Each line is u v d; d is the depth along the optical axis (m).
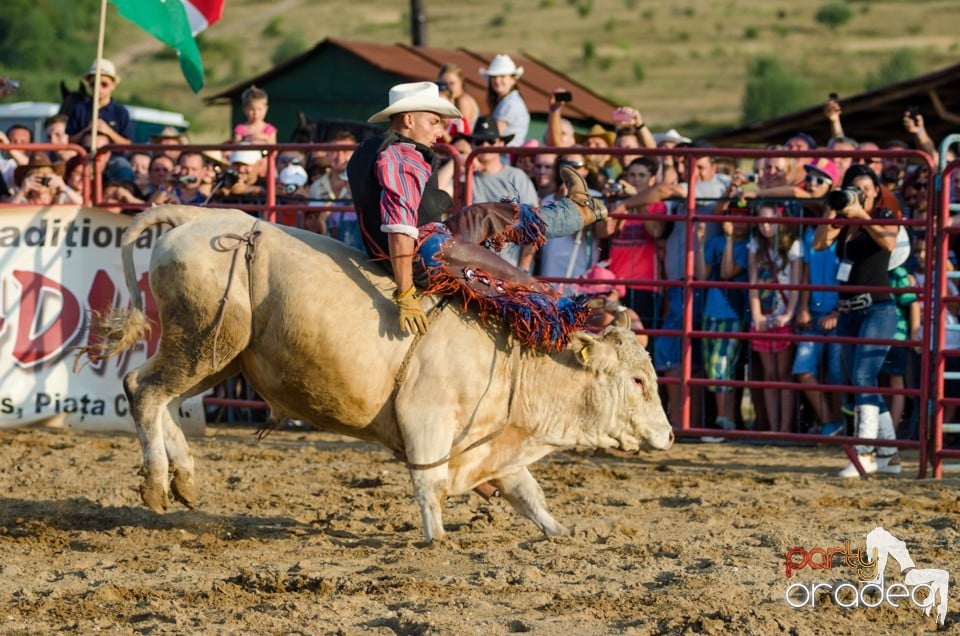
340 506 14.23
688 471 16.77
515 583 11.01
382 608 10.23
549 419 12.37
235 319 11.92
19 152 23.19
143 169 23.81
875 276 17.00
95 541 12.53
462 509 14.12
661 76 121.94
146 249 18.27
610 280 17.45
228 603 10.37
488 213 12.34
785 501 14.68
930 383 16.39
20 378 18.39
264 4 170.25
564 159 19.22
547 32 146.75
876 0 158.50
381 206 11.73
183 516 13.59
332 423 12.34
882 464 16.95
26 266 18.34
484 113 31.05
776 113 99.19
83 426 18.38
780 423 19.12
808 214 18.30
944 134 29.97
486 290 11.98
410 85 12.09
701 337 17.56
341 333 11.81
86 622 9.85
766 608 10.20
